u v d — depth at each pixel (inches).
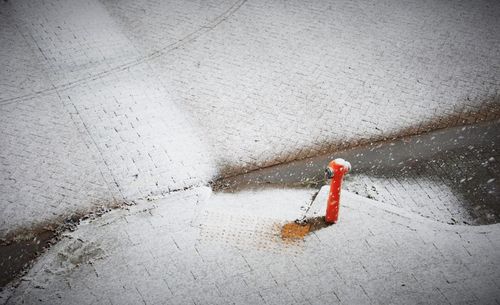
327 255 167.8
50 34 323.9
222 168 221.9
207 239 177.0
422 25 326.3
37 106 261.4
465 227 177.3
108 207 201.5
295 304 152.0
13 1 361.1
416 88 267.3
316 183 213.3
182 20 342.0
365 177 214.5
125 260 170.7
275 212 192.2
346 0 363.3
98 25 335.3
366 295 153.7
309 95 265.9
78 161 225.5
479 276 157.9
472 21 327.6
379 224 179.2
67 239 183.2
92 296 158.7
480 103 253.6
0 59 300.0
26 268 177.5
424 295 152.9
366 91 267.0
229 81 279.0
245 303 153.0
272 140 236.7
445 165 218.5
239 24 336.8
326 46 309.0
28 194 209.0
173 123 247.6
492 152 223.6
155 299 156.0
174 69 290.8
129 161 225.0
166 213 192.2
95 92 270.7
